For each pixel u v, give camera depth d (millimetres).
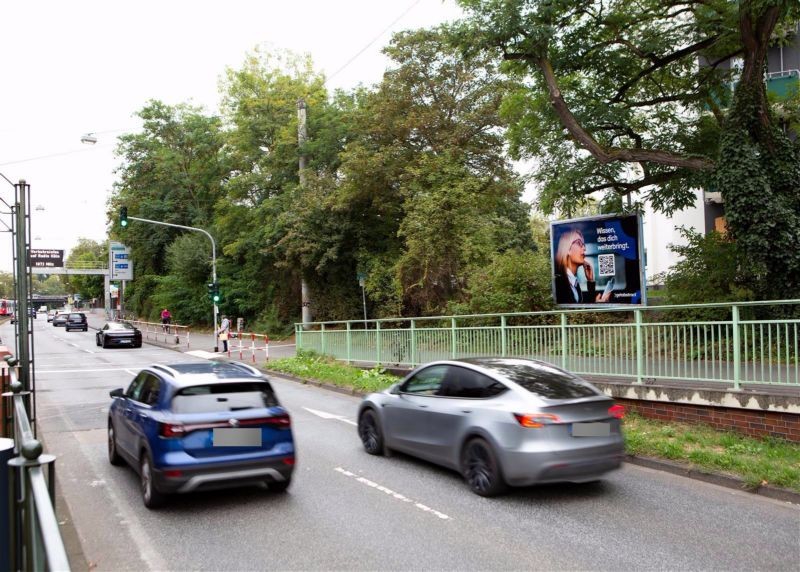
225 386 6645
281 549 5309
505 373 7113
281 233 31797
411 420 8000
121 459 8383
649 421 9375
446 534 5625
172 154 48344
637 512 6227
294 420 11555
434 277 23547
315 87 36688
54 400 14617
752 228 12680
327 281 33812
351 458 8570
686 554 5133
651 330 9609
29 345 10836
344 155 26969
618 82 16688
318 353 21125
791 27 15875
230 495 6883
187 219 50500
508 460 6441
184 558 5148
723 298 13922
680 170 16047
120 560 5125
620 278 15516
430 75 25703
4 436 8484
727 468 7301
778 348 8055
